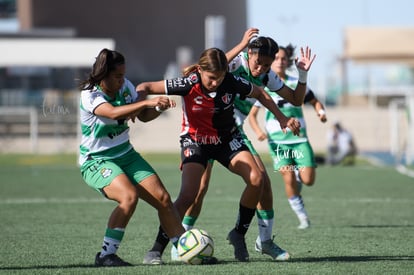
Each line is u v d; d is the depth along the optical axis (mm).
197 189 20172
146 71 152250
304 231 27906
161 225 20062
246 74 21484
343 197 41438
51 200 39656
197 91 19812
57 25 145750
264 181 20906
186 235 19406
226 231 27703
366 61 121500
